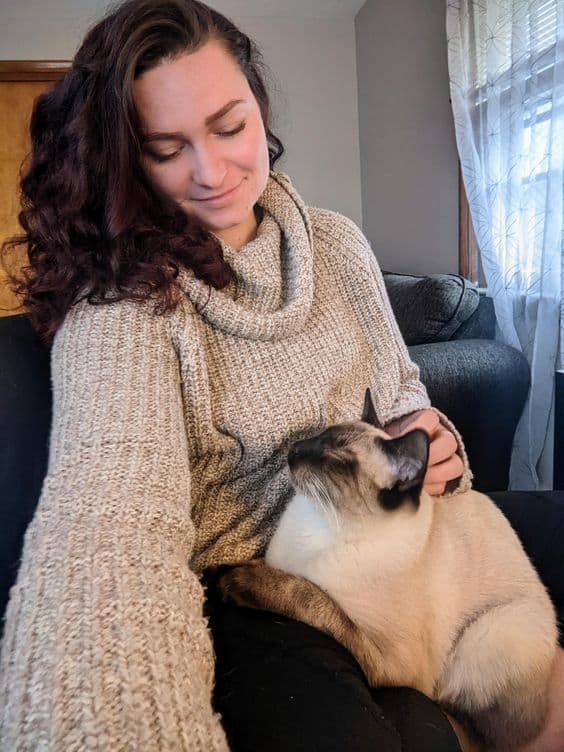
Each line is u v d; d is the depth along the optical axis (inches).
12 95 137.3
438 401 70.0
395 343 45.7
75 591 18.8
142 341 30.9
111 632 17.7
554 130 67.5
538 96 72.0
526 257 76.1
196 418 33.0
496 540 39.5
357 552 33.4
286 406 35.9
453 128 101.2
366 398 40.3
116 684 16.3
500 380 72.5
